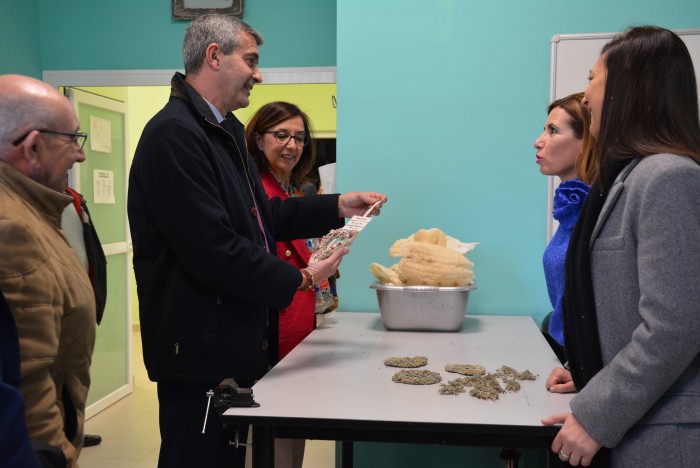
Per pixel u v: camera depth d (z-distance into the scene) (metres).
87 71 3.71
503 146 2.71
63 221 2.12
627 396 1.15
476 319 2.59
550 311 2.72
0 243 1.18
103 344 4.26
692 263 1.11
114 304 4.39
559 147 2.08
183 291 1.78
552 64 2.65
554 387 1.55
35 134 1.32
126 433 3.75
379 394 1.54
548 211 2.69
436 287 2.26
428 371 1.71
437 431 1.37
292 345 2.38
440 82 2.72
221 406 1.45
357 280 2.79
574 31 2.65
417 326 2.30
